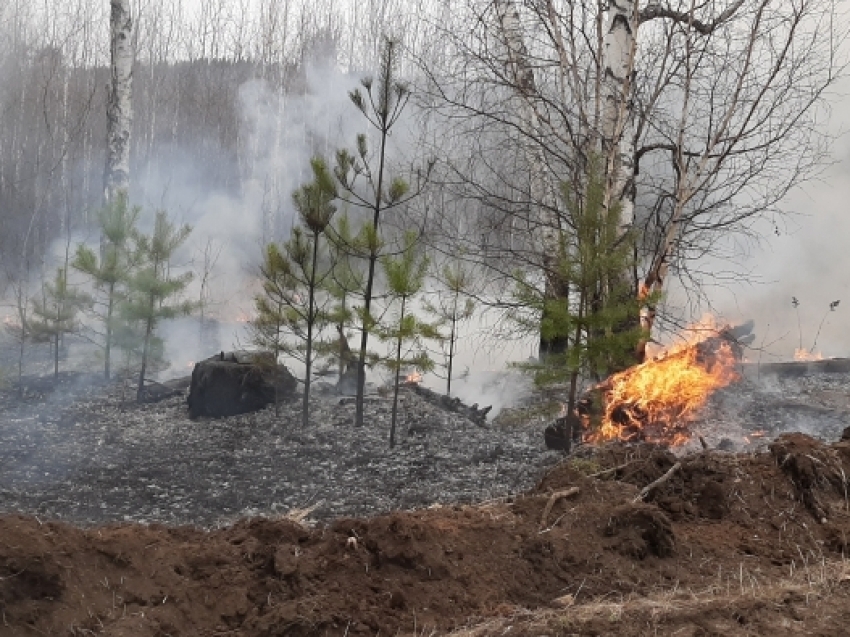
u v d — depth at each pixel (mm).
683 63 9570
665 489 5793
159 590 4008
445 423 10352
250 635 3838
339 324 10602
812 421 10219
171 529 4680
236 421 10539
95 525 6730
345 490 7801
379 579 4305
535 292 8445
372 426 10156
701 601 4367
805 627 4156
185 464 8695
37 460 8781
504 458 8773
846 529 5508
